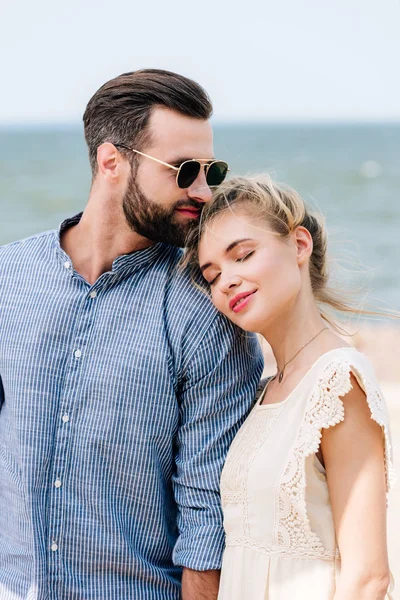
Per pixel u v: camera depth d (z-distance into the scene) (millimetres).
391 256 20219
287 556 2277
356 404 2242
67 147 53594
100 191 2656
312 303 2510
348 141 60969
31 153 48469
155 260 2682
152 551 2604
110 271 2627
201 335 2584
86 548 2533
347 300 2734
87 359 2572
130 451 2549
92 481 2539
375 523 2182
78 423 2553
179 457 2627
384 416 2219
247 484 2365
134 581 2562
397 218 26453
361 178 35781
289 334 2461
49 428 2561
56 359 2584
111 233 2650
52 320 2607
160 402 2564
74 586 2531
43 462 2549
